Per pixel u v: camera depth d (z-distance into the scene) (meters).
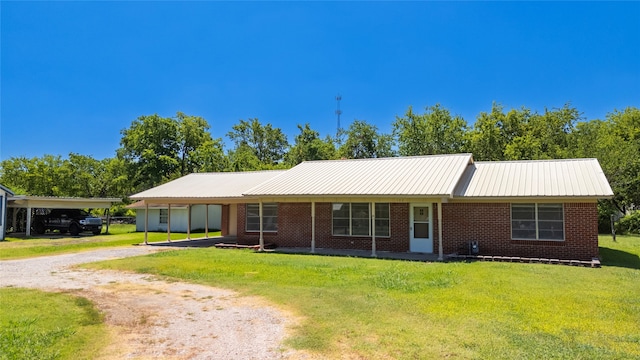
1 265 14.69
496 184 16.00
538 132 37.50
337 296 8.98
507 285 9.97
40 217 30.91
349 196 16.06
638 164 29.25
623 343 5.91
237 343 6.19
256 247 18.73
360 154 46.69
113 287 10.57
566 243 14.52
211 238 25.91
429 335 6.28
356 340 6.13
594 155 30.78
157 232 33.00
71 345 6.12
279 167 49.28
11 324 7.10
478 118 39.06
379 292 9.31
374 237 15.93
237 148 61.94
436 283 10.20
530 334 6.29
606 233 29.38
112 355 5.75
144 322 7.37
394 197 15.24
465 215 16.05
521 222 15.21
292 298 8.91
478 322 6.90
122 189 50.19
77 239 26.14
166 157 47.31
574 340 6.03
